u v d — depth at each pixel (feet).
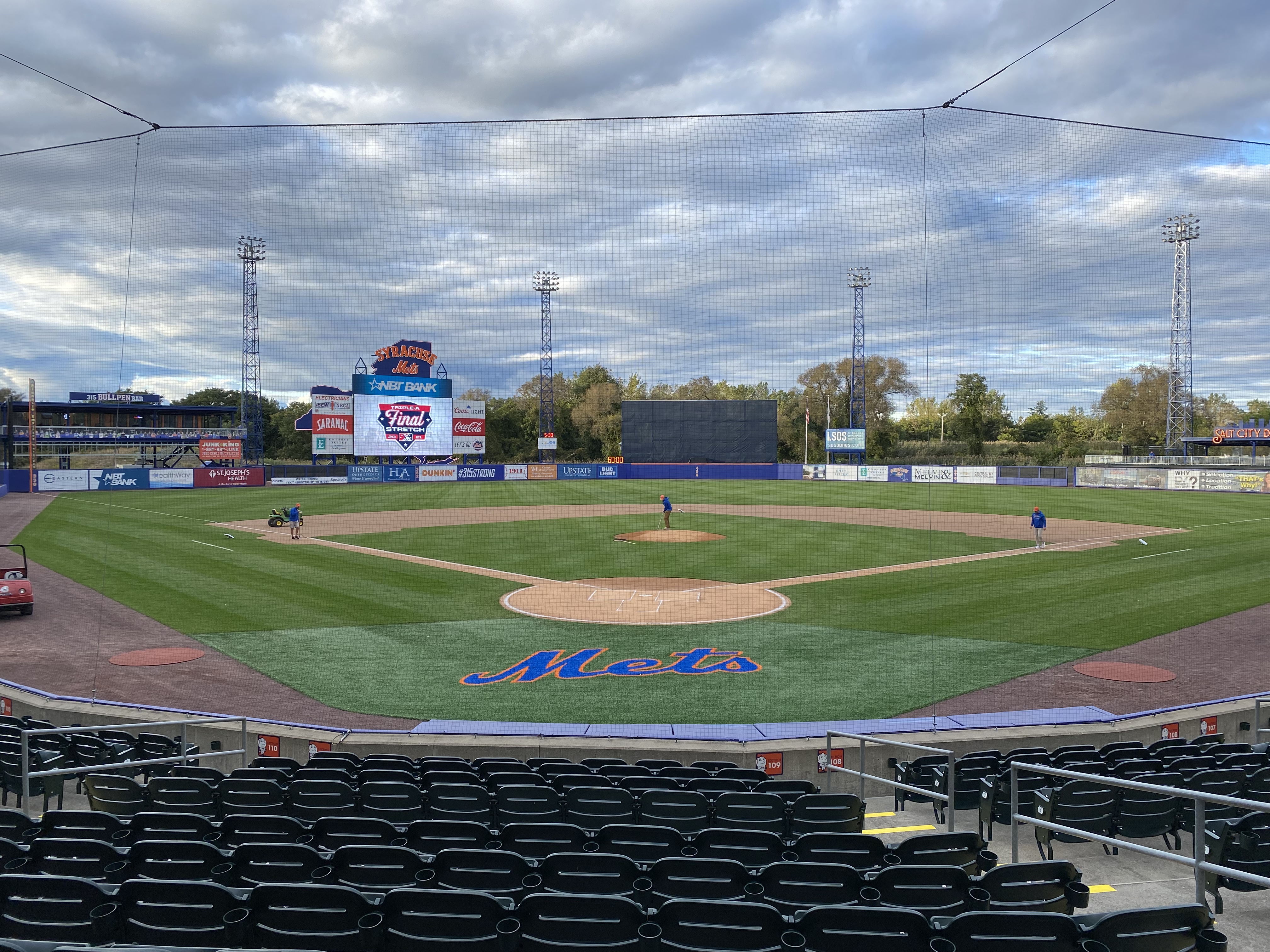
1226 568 89.51
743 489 215.72
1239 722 40.70
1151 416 295.28
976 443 288.51
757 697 48.42
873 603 74.95
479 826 21.86
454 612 71.36
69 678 51.98
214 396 328.29
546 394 312.50
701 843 21.40
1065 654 56.90
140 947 12.14
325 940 15.20
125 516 147.74
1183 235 226.58
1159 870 24.07
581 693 49.29
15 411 250.78
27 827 22.36
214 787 27.35
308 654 57.77
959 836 21.13
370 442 227.81
